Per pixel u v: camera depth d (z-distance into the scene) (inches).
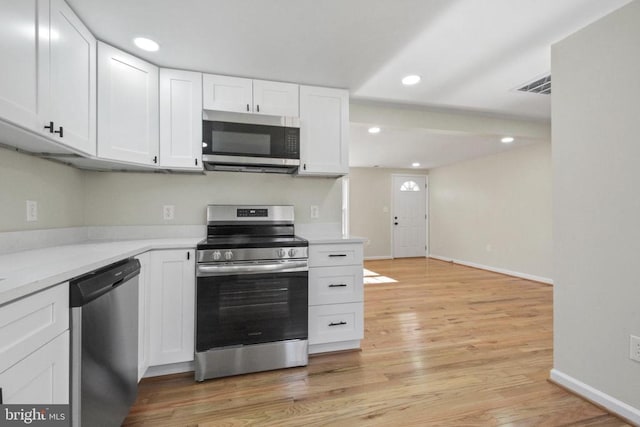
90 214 88.7
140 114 78.9
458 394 69.7
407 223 289.9
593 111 65.4
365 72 90.8
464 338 101.4
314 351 90.0
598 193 64.6
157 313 74.7
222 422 60.1
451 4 62.0
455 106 123.1
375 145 188.5
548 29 71.0
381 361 85.7
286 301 82.3
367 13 64.2
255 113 89.0
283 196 105.7
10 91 44.1
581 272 68.1
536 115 135.3
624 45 60.1
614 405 61.8
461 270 224.7
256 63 83.8
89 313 44.7
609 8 63.9
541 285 177.8
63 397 40.5
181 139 85.0
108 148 71.9
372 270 224.5
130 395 58.9
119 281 53.9
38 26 50.3
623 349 60.6
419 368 81.7
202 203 98.2
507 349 93.3
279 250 81.8
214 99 87.8
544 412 63.1
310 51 78.6
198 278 75.9
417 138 170.9
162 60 81.1
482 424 59.5
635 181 58.6
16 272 39.6
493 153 216.4
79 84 62.9
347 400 67.4
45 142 56.6
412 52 80.3
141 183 93.1
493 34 72.9
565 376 71.4
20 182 62.4
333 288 89.7
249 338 79.0
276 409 64.2
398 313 126.7
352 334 91.4
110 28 66.9
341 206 111.6
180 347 76.5
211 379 76.3
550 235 179.9
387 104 120.6
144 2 59.1
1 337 30.5
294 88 95.3
